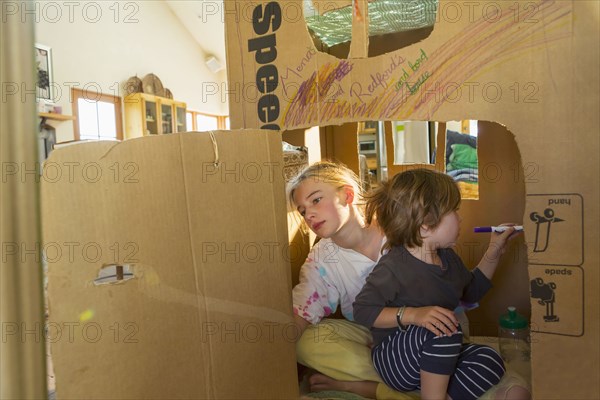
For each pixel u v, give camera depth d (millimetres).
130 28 4484
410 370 735
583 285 485
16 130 360
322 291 917
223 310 532
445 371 698
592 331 485
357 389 808
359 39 599
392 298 787
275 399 573
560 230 492
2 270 360
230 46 698
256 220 558
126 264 476
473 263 1023
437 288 787
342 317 1033
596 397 488
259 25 672
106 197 466
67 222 447
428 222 783
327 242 958
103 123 4152
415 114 561
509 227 896
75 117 3521
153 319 489
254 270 556
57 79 3680
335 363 816
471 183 1070
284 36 651
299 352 846
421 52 554
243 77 689
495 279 1003
